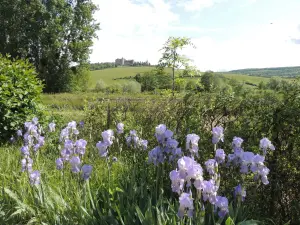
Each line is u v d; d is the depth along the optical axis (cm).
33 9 3950
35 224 358
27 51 4209
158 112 670
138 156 495
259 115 400
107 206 355
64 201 373
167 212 331
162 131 350
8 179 467
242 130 420
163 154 353
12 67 873
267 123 387
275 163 381
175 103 622
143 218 306
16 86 846
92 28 4319
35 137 498
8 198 411
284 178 377
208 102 499
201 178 257
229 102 461
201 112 497
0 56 927
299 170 371
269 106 395
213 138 340
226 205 278
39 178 389
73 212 355
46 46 4053
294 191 379
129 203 358
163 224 294
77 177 385
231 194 379
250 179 374
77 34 4244
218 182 280
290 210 373
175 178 259
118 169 490
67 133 470
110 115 788
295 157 373
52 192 389
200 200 281
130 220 322
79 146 402
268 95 409
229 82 571
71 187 406
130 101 820
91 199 357
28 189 419
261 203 381
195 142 311
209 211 307
